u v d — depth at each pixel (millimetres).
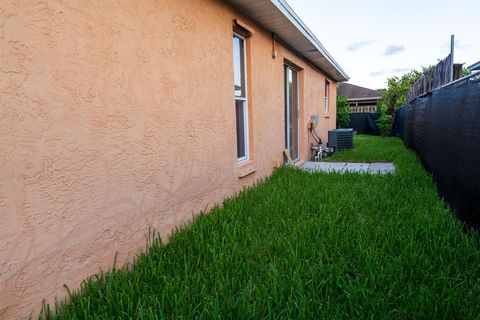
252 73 4906
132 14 2457
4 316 1592
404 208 3367
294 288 1949
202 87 3508
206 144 3617
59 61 1866
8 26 1581
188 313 1744
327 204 3613
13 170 1616
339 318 1667
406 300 1811
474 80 2840
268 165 5715
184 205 3219
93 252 2146
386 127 16641
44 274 1799
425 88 8250
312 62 8555
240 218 3287
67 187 1938
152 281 2113
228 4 4082
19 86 1639
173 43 2984
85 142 2062
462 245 2461
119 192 2375
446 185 3885
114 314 1788
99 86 2162
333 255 2365
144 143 2629
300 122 7988
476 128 2715
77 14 1979
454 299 1754
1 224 1566
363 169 6309
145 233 2664
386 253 2365
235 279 2072
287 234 2824
